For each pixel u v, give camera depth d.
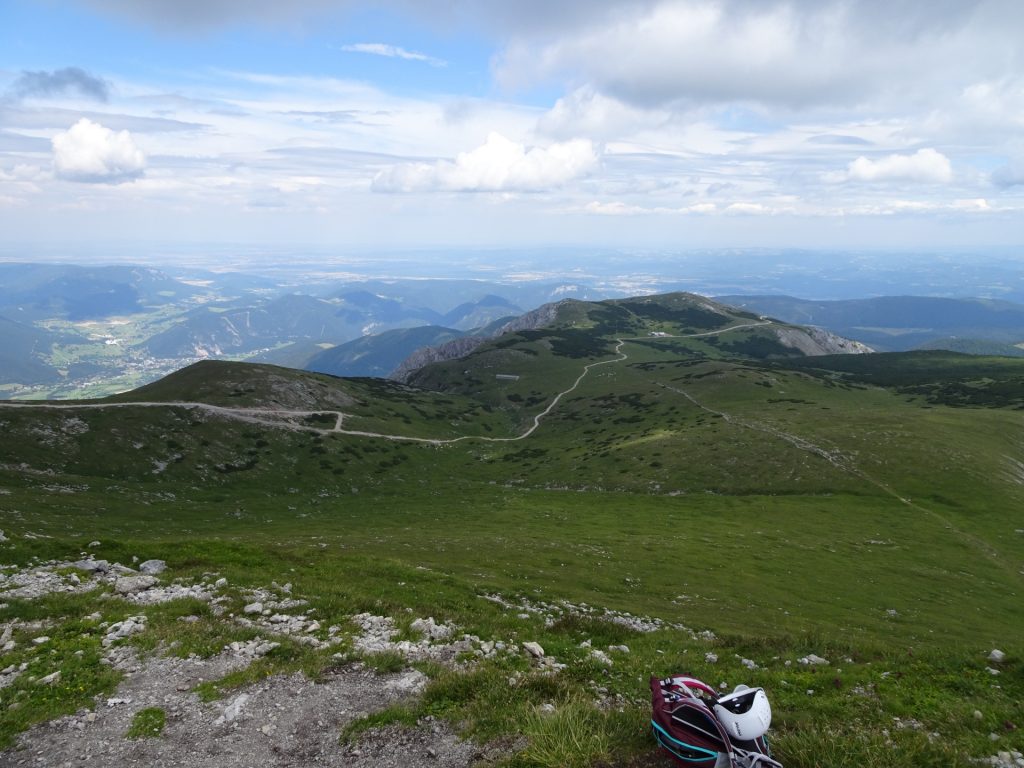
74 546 25.48
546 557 51.94
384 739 10.29
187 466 112.00
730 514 80.75
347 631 16.72
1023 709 11.73
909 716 11.67
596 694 12.47
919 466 90.38
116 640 15.03
